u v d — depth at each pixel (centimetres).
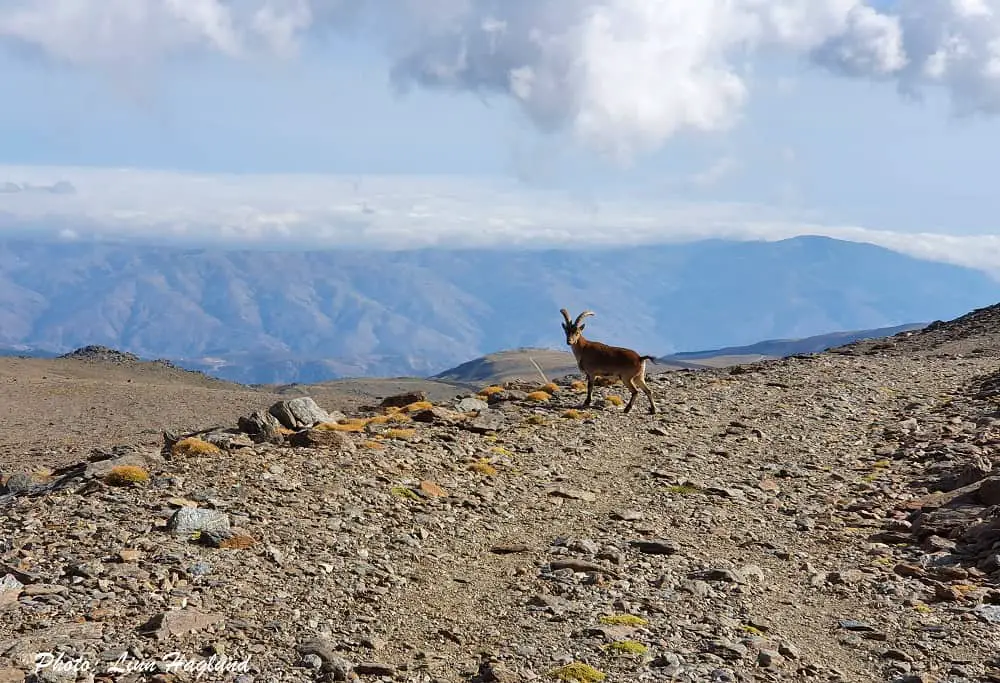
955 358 4131
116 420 4975
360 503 1402
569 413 2433
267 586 1013
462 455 1845
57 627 841
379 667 824
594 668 872
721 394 2909
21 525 1185
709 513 1588
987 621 1077
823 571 1300
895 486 1811
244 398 6059
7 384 6119
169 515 1234
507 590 1112
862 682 911
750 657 930
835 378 3319
